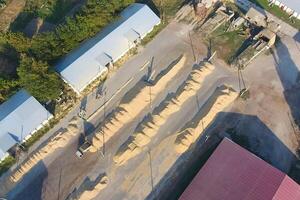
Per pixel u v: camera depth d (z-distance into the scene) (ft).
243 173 206.69
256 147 229.66
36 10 291.17
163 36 273.95
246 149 225.15
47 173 227.20
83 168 227.61
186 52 266.16
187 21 280.10
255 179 203.62
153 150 230.48
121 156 228.22
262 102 245.04
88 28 259.60
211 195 202.59
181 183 219.82
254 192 199.31
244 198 198.18
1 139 226.17
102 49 255.70
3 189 223.30
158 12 284.82
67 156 231.91
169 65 260.42
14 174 226.79
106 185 221.46
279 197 196.75
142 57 265.13
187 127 236.02
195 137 232.73
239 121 238.48
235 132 234.79
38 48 248.52
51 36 248.93
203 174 210.38
